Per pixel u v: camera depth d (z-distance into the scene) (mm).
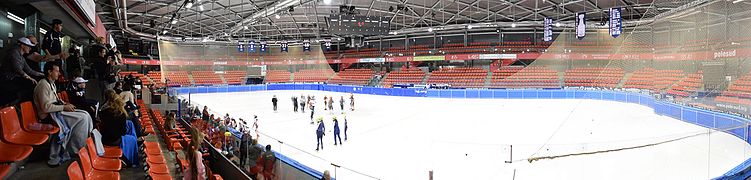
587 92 32719
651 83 26109
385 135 18797
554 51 39062
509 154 14148
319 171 11727
